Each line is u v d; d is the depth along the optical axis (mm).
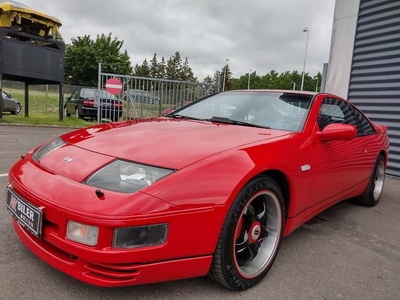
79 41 45594
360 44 6992
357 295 2143
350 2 7184
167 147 2016
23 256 2209
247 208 2102
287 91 3197
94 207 1595
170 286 2037
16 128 8969
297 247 2818
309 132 2627
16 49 9273
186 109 3361
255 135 2379
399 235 3281
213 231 1801
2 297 1793
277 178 2369
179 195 1701
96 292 1905
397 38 6246
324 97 3121
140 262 1630
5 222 2693
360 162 3492
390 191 5164
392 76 6336
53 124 10125
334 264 2551
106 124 2789
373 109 6715
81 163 1933
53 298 1824
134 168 1808
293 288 2156
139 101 9180
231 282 1959
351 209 4051
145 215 1599
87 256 1586
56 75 10250
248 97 3174
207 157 1921
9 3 8938
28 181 1920
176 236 1686
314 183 2625
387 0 6406
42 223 1736
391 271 2508
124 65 47375
